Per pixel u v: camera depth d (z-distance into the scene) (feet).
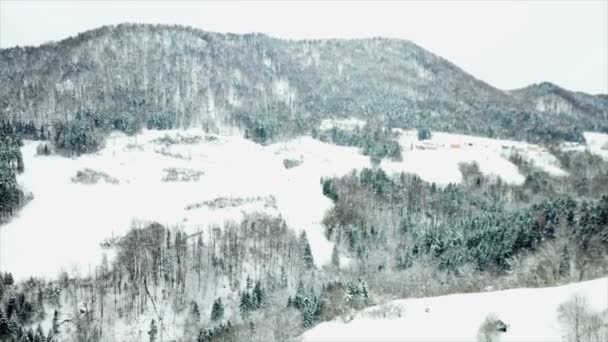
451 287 390.83
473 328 220.84
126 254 483.10
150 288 458.91
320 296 395.55
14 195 542.98
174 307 444.55
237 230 536.83
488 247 456.86
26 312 412.57
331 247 564.30
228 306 448.24
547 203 557.33
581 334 198.80
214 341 383.86
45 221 533.55
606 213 457.27
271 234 538.47
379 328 237.86
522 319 219.82
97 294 438.40
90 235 513.45
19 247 488.85
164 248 494.59
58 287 438.81
